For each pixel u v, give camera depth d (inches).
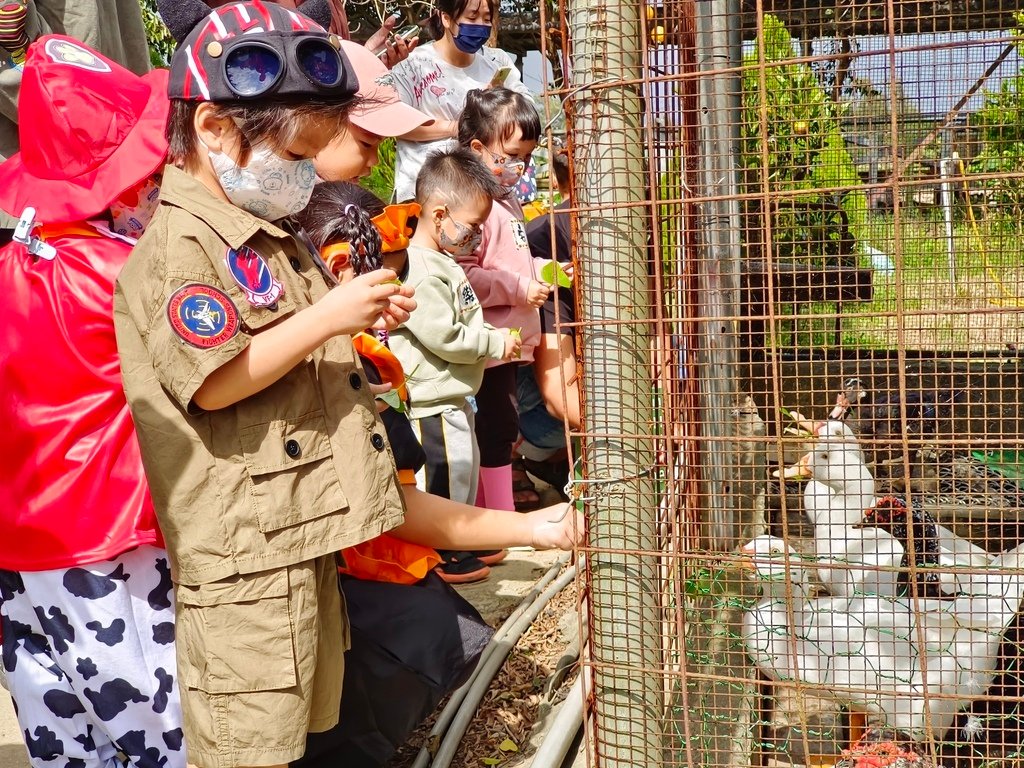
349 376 83.3
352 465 81.4
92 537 84.6
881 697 92.8
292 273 82.9
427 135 172.7
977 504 99.2
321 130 79.1
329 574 86.6
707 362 102.3
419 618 100.7
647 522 85.4
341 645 88.2
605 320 81.6
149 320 77.0
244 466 78.4
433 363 139.2
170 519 79.4
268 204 80.9
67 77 85.4
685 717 82.0
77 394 85.0
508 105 160.9
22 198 87.0
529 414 183.2
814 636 93.4
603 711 87.4
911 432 99.5
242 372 76.1
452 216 138.9
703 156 97.7
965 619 93.2
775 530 111.0
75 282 84.6
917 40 104.9
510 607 148.5
